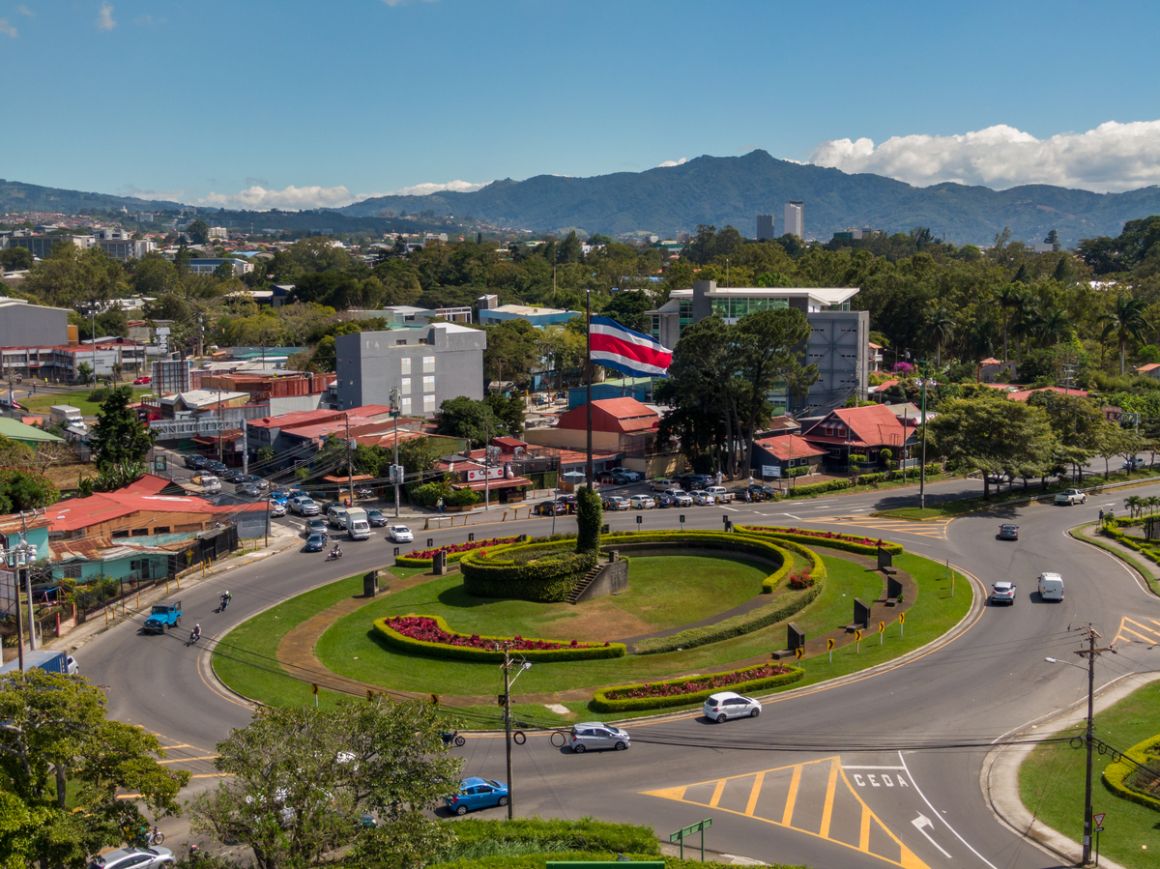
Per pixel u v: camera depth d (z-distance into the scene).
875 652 90.88
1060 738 73.06
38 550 110.56
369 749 51.38
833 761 69.94
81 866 49.16
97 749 50.41
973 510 145.62
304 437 172.88
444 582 113.56
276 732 50.28
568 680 84.94
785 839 59.69
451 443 167.12
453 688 83.25
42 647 95.06
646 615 101.81
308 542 128.75
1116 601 103.94
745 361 161.12
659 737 73.88
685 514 146.25
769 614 98.31
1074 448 154.25
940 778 67.50
